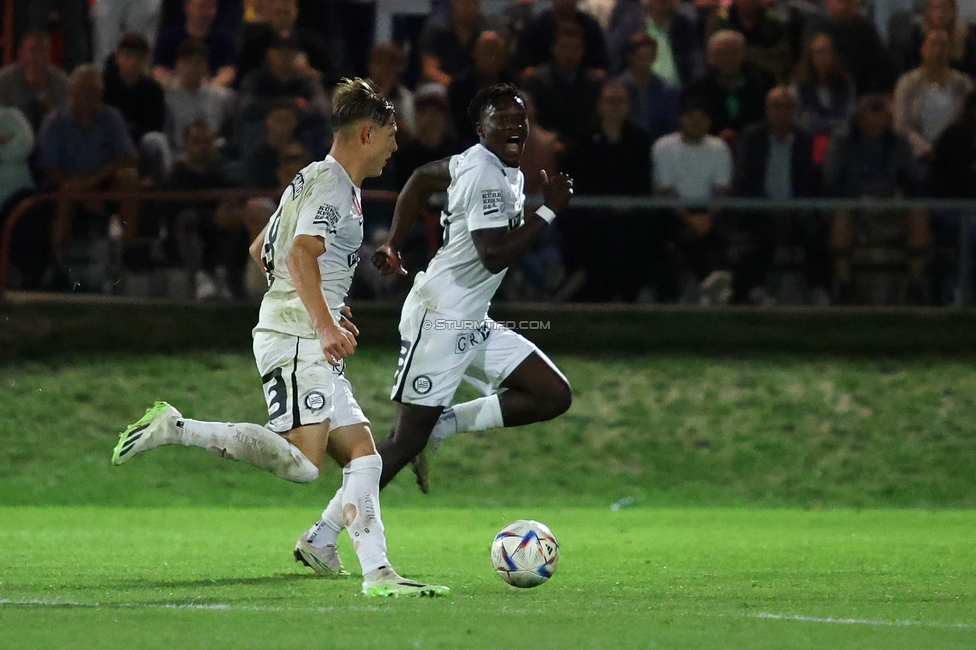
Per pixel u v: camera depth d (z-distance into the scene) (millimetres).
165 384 45094
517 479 42125
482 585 21031
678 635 15938
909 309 48094
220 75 50781
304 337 20172
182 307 47625
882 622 17219
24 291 47281
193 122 48125
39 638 15336
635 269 47781
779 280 47906
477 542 29312
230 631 15875
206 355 46469
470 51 50156
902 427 44375
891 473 42344
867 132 49062
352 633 15781
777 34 51156
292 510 38688
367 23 51969
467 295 24812
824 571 23656
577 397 45500
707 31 51812
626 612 17922
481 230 24000
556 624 16688
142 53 48625
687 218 47500
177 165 47906
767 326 48125
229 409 44312
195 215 47125
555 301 47938
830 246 47688
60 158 47688
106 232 47188
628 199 47312
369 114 20047
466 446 43500
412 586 19312
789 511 39000
